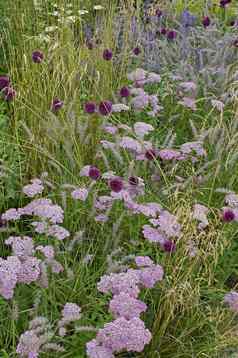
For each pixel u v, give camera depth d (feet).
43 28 16.19
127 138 10.21
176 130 13.25
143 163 11.23
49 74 12.52
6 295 7.23
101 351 6.80
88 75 13.15
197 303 8.34
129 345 6.83
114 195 8.97
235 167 11.31
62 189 10.34
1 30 15.55
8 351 7.93
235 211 9.10
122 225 10.08
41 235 9.77
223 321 8.65
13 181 10.87
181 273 8.81
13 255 7.84
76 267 9.07
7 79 10.95
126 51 14.35
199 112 13.66
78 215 10.20
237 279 10.43
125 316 7.17
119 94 12.21
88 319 8.22
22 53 13.89
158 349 8.24
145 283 7.73
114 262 8.36
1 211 10.74
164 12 17.81
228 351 8.48
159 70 14.69
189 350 8.21
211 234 8.42
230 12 18.69
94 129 11.82
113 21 15.47
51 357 7.84
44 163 11.02
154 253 9.75
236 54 15.39
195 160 11.05
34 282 8.53
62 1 16.74
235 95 12.36
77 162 10.59
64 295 8.63
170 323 8.52
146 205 9.43
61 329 7.34
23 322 8.32
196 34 16.62
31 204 8.75
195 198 10.34
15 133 11.48
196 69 14.85
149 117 13.11
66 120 11.50
